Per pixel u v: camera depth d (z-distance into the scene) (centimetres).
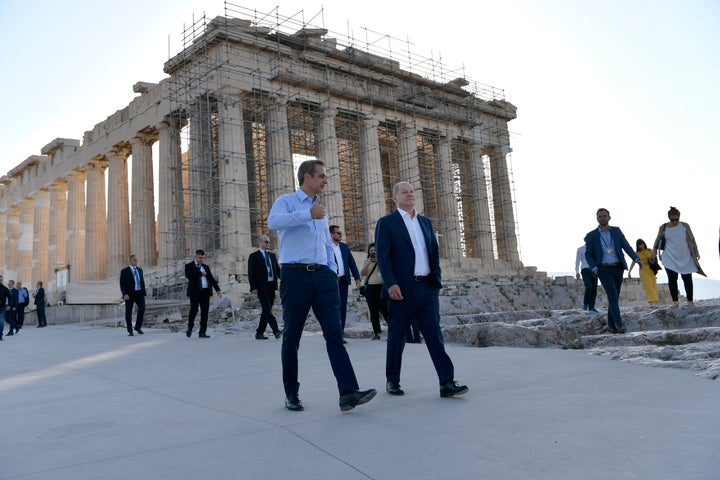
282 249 529
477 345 1033
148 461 362
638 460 321
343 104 3659
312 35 3416
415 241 574
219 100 3169
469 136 4416
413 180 3903
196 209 3250
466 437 386
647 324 1124
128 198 3962
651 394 501
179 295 2864
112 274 3775
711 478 288
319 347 1040
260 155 3506
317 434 412
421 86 4131
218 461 356
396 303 568
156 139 3784
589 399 492
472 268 4022
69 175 4366
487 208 4406
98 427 468
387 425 432
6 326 3019
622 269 1095
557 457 334
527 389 552
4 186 5412
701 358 681
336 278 536
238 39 3198
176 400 578
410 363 786
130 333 1614
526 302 2998
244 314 2033
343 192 4062
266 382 672
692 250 1227
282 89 3362
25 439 437
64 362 982
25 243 5006
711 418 406
